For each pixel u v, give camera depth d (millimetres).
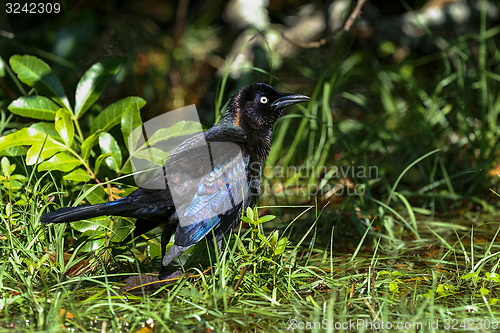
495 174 12828
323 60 16578
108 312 7309
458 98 13812
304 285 8055
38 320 6887
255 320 7160
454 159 13211
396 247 10000
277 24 16859
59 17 15586
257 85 9367
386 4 18281
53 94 10008
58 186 9750
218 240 8555
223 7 18562
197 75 17125
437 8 17266
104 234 8742
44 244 8492
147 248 9445
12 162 9633
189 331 6867
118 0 20031
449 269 8852
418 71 17953
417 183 12992
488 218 11383
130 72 16078
